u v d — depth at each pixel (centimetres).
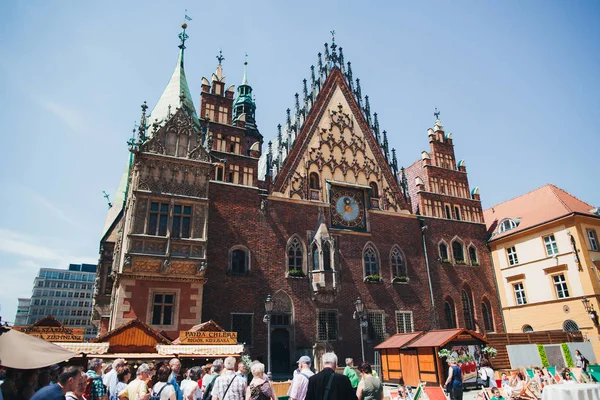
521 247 4100
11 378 1028
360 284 3534
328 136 3950
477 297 4047
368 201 3862
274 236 3347
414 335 2767
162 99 3322
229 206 3259
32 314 15588
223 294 2998
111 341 2058
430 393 1522
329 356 820
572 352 3170
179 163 2966
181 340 2133
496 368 2830
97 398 889
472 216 4403
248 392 963
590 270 3531
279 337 3209
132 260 2611
